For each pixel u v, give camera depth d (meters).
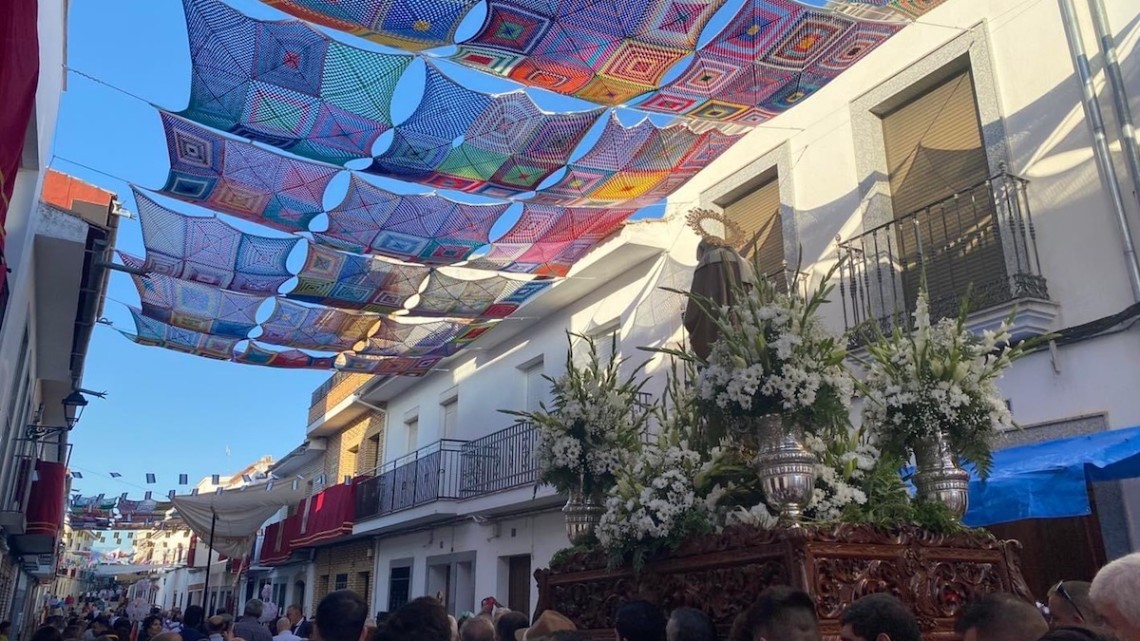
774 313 3.63
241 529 17.12
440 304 10.03
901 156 8.24
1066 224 6.54
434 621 2.91
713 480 3.89
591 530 4.76
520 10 4.94
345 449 21.56
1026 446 6.04
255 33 5.13
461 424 15.25
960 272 7.36
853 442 3.80
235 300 9.41
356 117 5.98
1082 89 6.56
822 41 5.58
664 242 10.91
